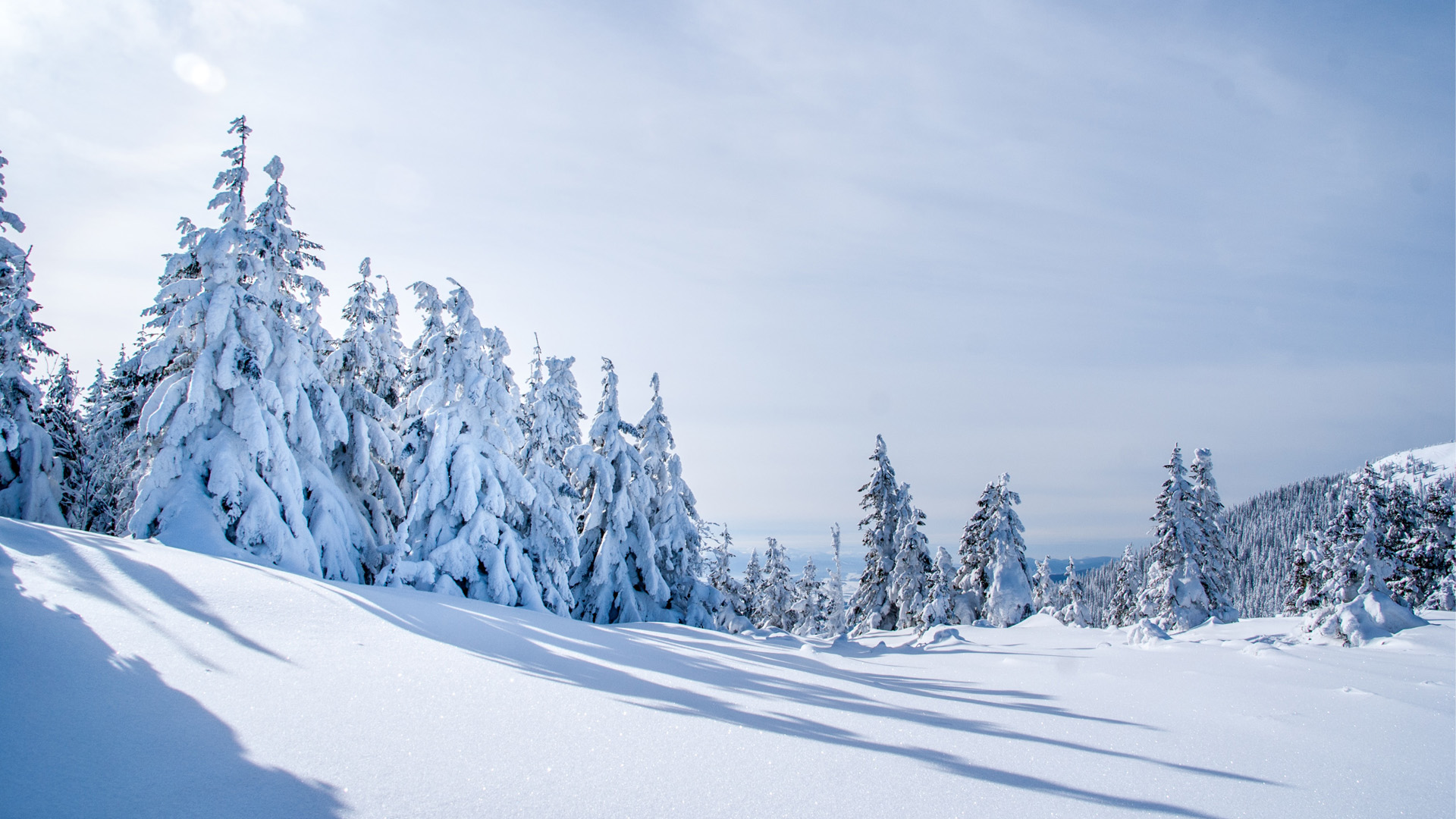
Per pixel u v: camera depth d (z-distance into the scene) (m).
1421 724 6.39
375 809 3.69
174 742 4.48
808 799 4.12
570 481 29.55
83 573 8.84
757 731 5.61
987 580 37.34
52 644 6.06
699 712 6.22
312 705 5.46
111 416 20.56
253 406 16.98
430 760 4.48
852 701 7.42
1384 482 38.06
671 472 29.94
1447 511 37.47
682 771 4.53
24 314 23.55
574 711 5.91
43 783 3.73
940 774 4.70
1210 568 34.28
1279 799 4.41
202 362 16.80
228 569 10.74
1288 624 16.89
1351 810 4.26
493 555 19.91
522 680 6.95
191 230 18.41
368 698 5.79
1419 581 37.47
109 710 4.90
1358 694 7.53
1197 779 4.80
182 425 16.20
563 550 23.39
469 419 21.28
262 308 18.61
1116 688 8.38
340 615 9.10
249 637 7.47
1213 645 11.49
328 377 22.59
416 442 20.78
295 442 19.20
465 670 7.14
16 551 9.24
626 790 4.14
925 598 36.31
